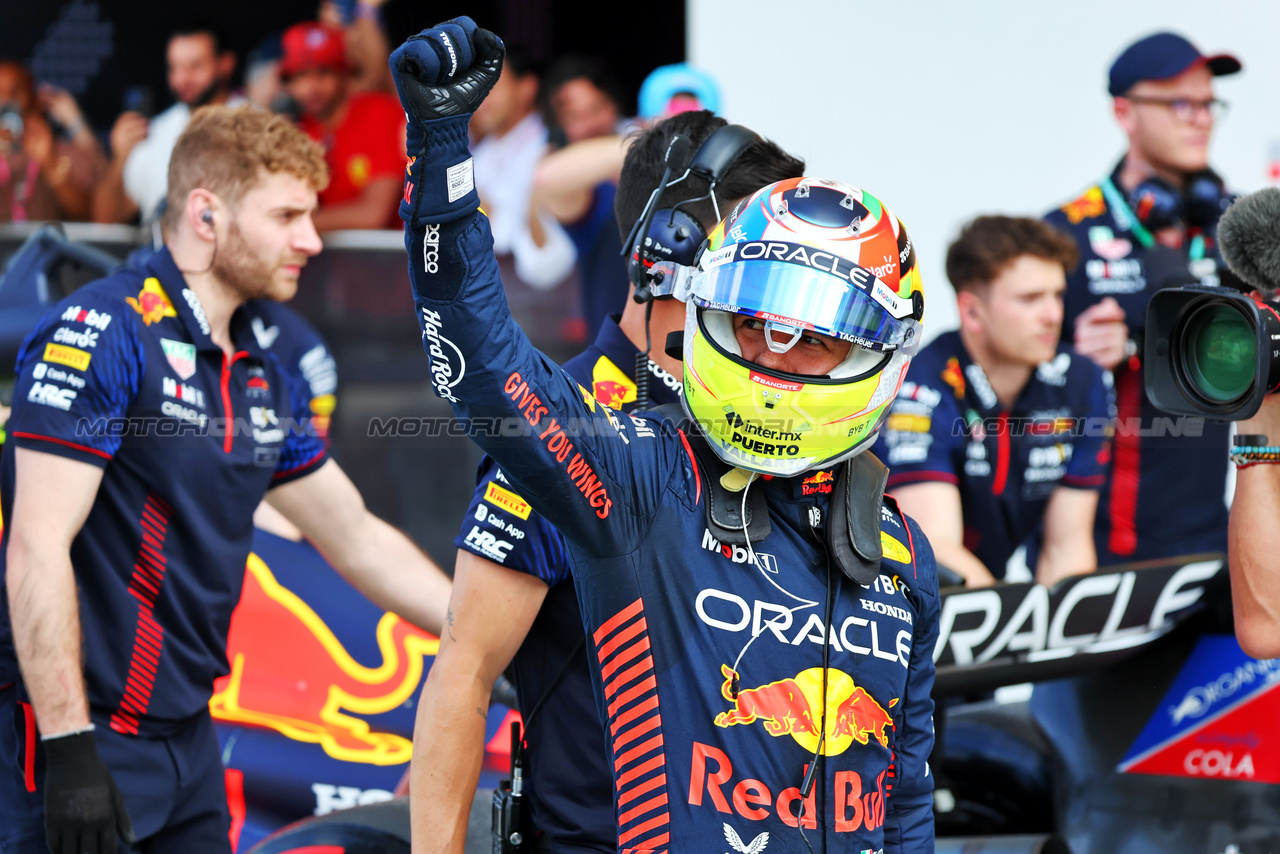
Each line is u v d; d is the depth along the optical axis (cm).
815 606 518
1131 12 1823
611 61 2373
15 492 793
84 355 800
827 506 534
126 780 829
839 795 509
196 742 877
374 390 1794
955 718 1051
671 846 496
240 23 2694
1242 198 704
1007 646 798
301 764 977
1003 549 1266
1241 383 607
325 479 930
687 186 637
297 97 1952
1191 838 866
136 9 2703
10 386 1095
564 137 1812
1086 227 1495
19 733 804
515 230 1855
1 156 2180
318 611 1007
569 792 572
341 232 1886
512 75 1855
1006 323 1188
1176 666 897
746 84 1909
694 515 515
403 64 433
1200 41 1825
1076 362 1278
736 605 508
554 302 1831
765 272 510
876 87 1889
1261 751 854
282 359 1270
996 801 1008
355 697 984
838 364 524
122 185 2164
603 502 493
